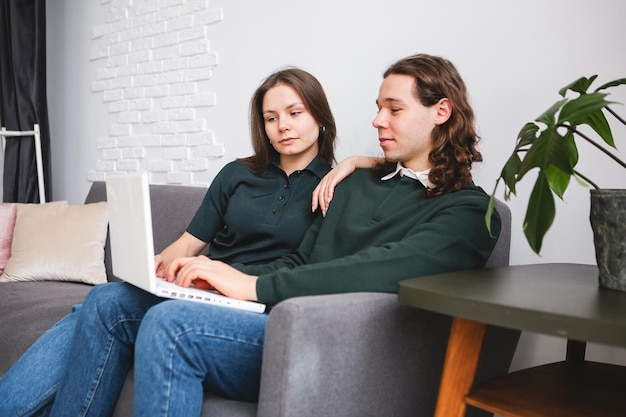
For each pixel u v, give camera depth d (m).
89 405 1.20
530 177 1.59
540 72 1.57
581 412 0.96
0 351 1.77
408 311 1.12
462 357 1.00
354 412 1.05
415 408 1.17
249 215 1.59
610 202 1.00
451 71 1.40
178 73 2.54
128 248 1.21
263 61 2.23
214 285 1.20
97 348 1.21
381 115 1.41
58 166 3.26
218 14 2.38
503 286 0.98
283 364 0.96
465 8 1.71
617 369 1.23
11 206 2.48
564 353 1.54
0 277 2.29
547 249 1.57
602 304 0.84
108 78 2.89
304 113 1.57
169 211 2.14
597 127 1.16
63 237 2.29
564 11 1.53
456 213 1.23
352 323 1.03
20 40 3.08
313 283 1.14
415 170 1.42
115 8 2.85
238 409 1.08
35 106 3.05
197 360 1.06
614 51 1.45
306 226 1.55
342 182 1.54
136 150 2.75
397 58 1.86
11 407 1.30
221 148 2.37
